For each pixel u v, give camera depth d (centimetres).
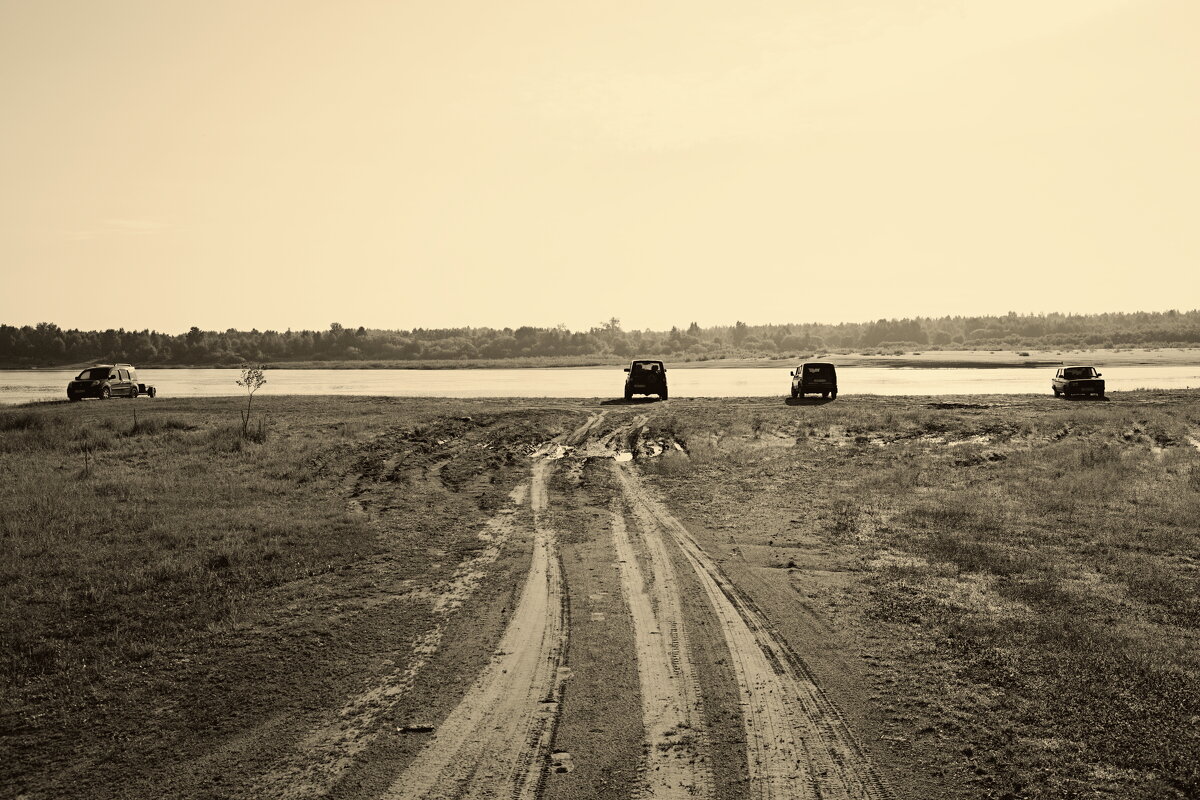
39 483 1916
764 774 631
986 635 927
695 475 2103
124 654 900
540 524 1550
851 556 1302
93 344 18850
